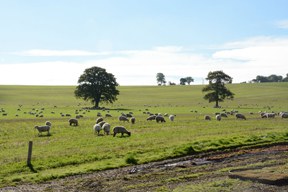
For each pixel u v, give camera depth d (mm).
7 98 177500
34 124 60312
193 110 108938
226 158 30422
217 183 21203
